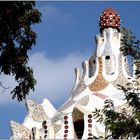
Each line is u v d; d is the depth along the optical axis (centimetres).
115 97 4472
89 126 4016
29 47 2044
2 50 2002
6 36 1991
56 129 4241
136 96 2120
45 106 4778
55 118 4394
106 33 5025
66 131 4112
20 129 4394
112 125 2069
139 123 2062
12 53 2003
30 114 4653
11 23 1989
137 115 2062
